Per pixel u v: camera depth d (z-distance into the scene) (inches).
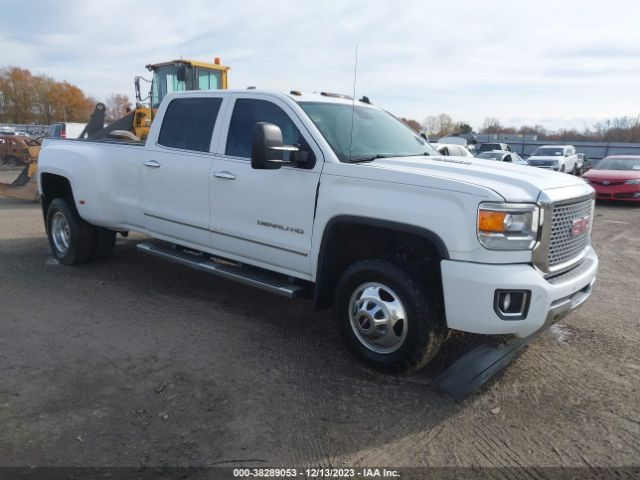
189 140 199.3
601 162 653.9
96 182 227.9
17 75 3479.3
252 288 230.5
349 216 148.3
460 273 129.3
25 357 156.5
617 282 257.4
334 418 128.6
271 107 176.1
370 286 147.9
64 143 253.9
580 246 156.3
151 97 561.3
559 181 147.9
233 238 183.0
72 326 181.5
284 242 167.2
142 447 115.0
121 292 219.9
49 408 129.2
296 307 208.1
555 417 131.7
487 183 133.3
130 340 171.3
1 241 312.3
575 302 145.5
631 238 381.7
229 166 181.5
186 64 520.4
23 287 222.5
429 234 133.9
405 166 150.7
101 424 123.0
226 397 136.9
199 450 114.5
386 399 137.9
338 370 153.6
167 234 209.3
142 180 214.4
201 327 184.4
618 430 126.5
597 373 155.4
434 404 136.1
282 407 132.9
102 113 356.5
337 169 152.9
